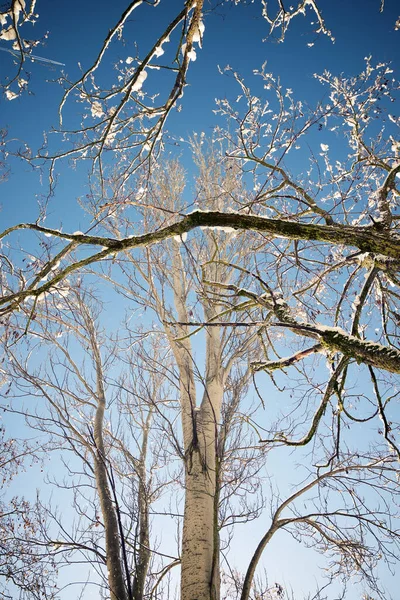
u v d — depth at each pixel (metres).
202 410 8.24
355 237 2.56
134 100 3.52
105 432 9.65
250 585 6.77
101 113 3.99
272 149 5.31
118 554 7.60
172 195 9.34
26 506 8.72
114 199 3.83
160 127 3.35
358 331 3.25
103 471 8.47
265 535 7.16
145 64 3.07
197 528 6.80
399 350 2.22
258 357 9.15
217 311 9.30
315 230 2.58
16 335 3.43
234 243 9.39
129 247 2.71
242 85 5.70
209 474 7.44
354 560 7.44
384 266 3.01
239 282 9.02
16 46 3.62
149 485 9.06
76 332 10.09
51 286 2.91
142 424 10.34
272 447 8.21
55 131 3.90
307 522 7.39
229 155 5.69
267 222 2.59
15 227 2.90
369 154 5.59
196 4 2.88
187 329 9.09
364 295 3.13
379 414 2.99
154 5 2.96
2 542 8.41
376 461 7.23
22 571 8.21
